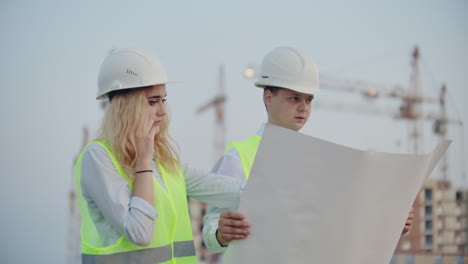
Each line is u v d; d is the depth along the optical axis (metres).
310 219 2.02
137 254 2.19
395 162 1.98
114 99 2.27
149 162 2.20
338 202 1.99
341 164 1.95
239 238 2.09
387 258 2.13
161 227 2.26
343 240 2.02
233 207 2.55
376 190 1.99
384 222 2.06
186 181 2.56
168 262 2.26
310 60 2.79
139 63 2.27
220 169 2.84
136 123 2.22
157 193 2.28
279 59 2.78
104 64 2.32
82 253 2.24
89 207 2.22
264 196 2.05
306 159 1.98
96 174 2.16
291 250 2.04
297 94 2.75
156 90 2.28
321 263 2.04
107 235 2.20
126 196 2.14
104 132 2.27
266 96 2.85
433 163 2.23
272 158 2.01
